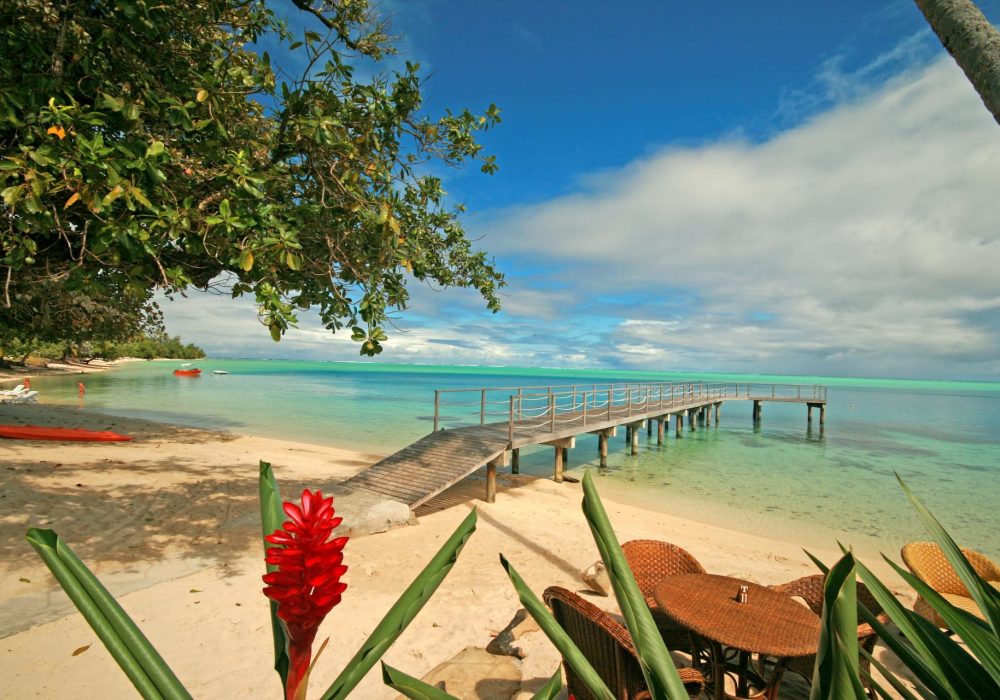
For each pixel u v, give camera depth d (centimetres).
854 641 46
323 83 502
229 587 545
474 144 620
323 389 5500
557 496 1172
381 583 589
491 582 613
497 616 525
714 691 356
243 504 844
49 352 5856
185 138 514
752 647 306
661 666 69
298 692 56
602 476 1523
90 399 3228
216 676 398
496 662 421
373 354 476
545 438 1235
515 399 1209
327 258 537
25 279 486
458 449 1075
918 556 480
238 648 435
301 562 54
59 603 482
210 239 436
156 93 446
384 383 7300
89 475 966
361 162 529
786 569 741
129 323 1453
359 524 746
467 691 384
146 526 709
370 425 2484
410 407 3447
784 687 401
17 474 908
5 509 711
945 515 1183
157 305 1464
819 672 47
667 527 953
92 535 657
